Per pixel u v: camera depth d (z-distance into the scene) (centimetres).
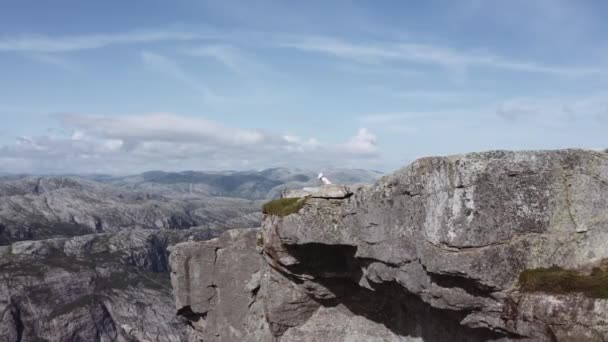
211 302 3238
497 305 1638
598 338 1409
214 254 3238
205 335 3241
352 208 2180
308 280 2552
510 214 1617
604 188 1606
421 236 1800
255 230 3212
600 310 1420
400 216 1925
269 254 2598
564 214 1617
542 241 1612
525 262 1609
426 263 1748
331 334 2664
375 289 2294
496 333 1689
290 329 2731
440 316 2158
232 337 3164
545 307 1503
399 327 2445
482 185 1622
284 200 2530
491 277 1611
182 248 3278
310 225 2286
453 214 1658
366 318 2597
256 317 3119
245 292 3155
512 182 1623
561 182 1620
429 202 1762
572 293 1487
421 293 1870
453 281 1722
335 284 2558
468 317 1738
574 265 1593
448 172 1686
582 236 1609
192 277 3253
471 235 1628
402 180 1902
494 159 1625
